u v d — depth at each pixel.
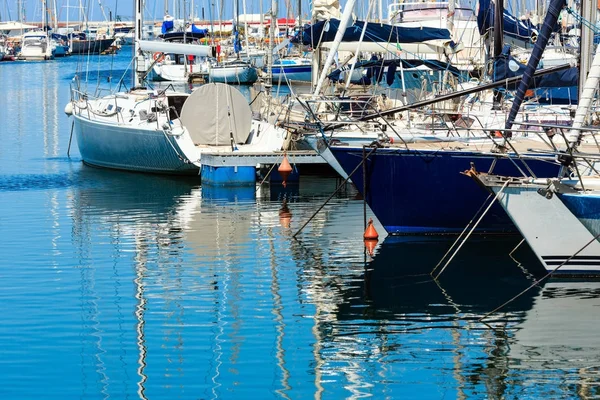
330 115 29.22
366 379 13.49
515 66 25.53
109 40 126.19
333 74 31.92
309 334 15.30
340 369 13.85
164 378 13.57
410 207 22.02
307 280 18.42
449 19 32.72
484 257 20.19
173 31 73.62
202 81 69.44
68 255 20.41
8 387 13.25
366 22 30.30
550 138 19.06
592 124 21.33
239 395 13.00
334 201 26.97
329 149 22.33
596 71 17.77
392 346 14.75
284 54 68.81
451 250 20.80
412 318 16.08
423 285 18.03
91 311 16.47
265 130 31.47
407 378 13.50
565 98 27.55
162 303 16.95
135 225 23.59
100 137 32.47
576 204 17.53
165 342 14.97
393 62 31.75
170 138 30.17
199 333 15.35
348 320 15.99
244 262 19.84
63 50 129.75
